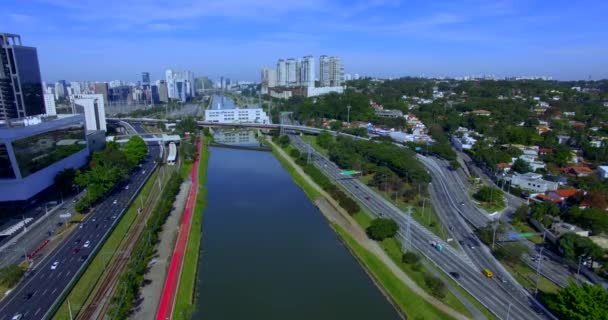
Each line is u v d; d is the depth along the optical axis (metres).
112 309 109.50
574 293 105.56
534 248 158.38
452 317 115.25
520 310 118.19
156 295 122.19
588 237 153.25
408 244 162.38
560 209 187.38
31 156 193.00
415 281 135.00
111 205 197.75
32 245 151.00
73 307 113.50
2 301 114.00
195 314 117.31
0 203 185.00
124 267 137.50
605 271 134.62
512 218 188.88
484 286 131.38
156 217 173.12
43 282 124.56
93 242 153.88
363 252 159.00
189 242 161.75
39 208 192.38
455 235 171.88
